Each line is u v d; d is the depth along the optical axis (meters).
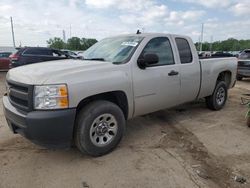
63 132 3.49
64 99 3.46
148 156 4.05
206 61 5.95
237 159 3.98
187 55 5.46
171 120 5.86
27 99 3.47
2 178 3.41
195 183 3.32
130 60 4.33
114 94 4.18
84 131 3.74
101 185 3.28
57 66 3.96
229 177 3.48
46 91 3.39
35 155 4.05
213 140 4.70
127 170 3.62
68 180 3.38
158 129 5.26
